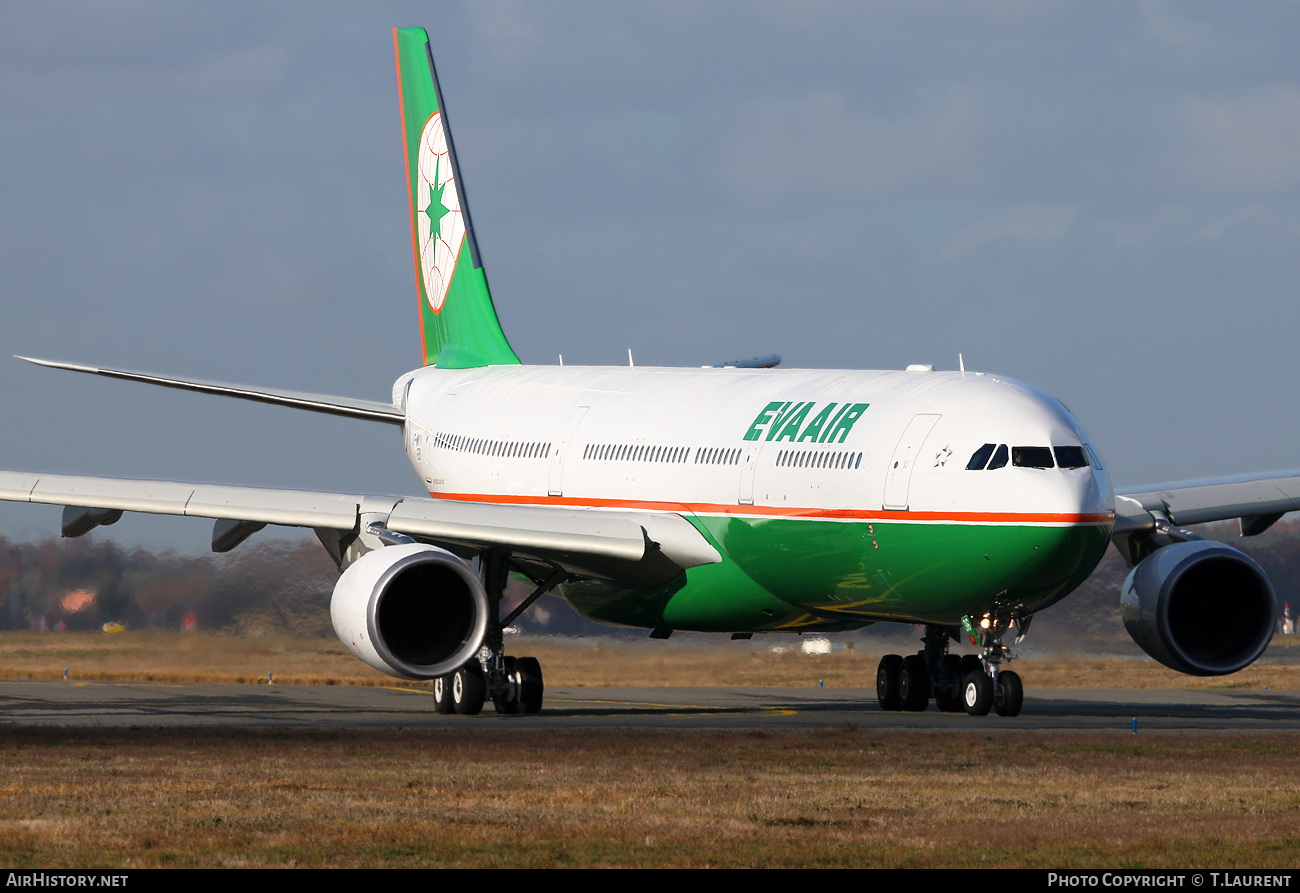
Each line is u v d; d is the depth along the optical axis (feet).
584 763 174.19
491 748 187.93
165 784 155.12
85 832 129.49
